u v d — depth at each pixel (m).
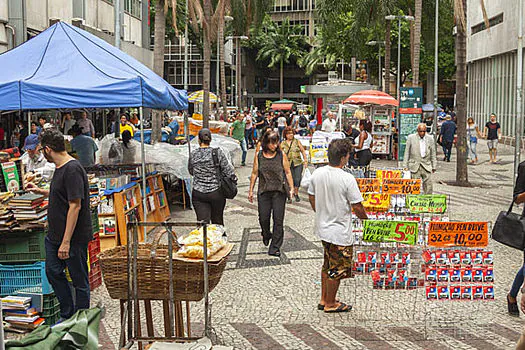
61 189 6.10
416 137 12.99
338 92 30.19
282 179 9.69
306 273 8.73
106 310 7.16
